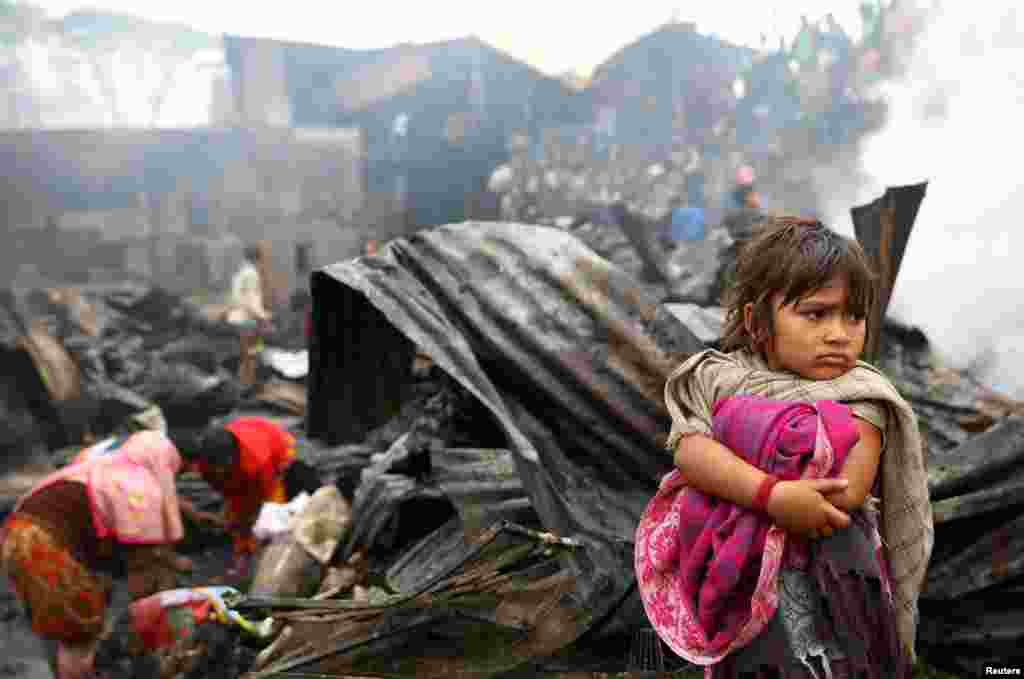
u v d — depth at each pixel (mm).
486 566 2361
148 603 2961
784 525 1268
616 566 2590
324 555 3672
